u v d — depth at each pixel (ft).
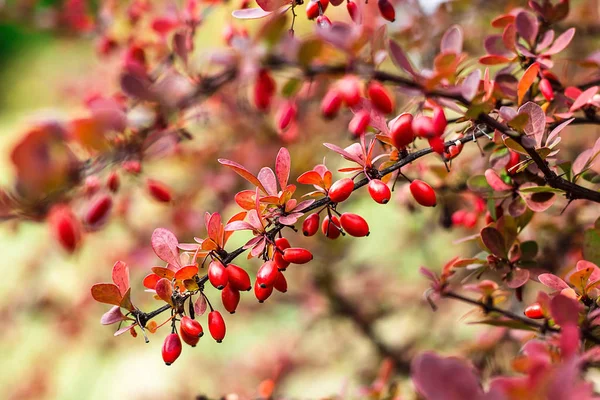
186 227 2.60
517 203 1.55
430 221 2.89
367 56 1.43
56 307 3.21
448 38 1.49
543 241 1.92
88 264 3.10
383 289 3.13
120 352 4.45
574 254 1.82
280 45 1.36
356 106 1.46
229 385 3.11
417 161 1.82
